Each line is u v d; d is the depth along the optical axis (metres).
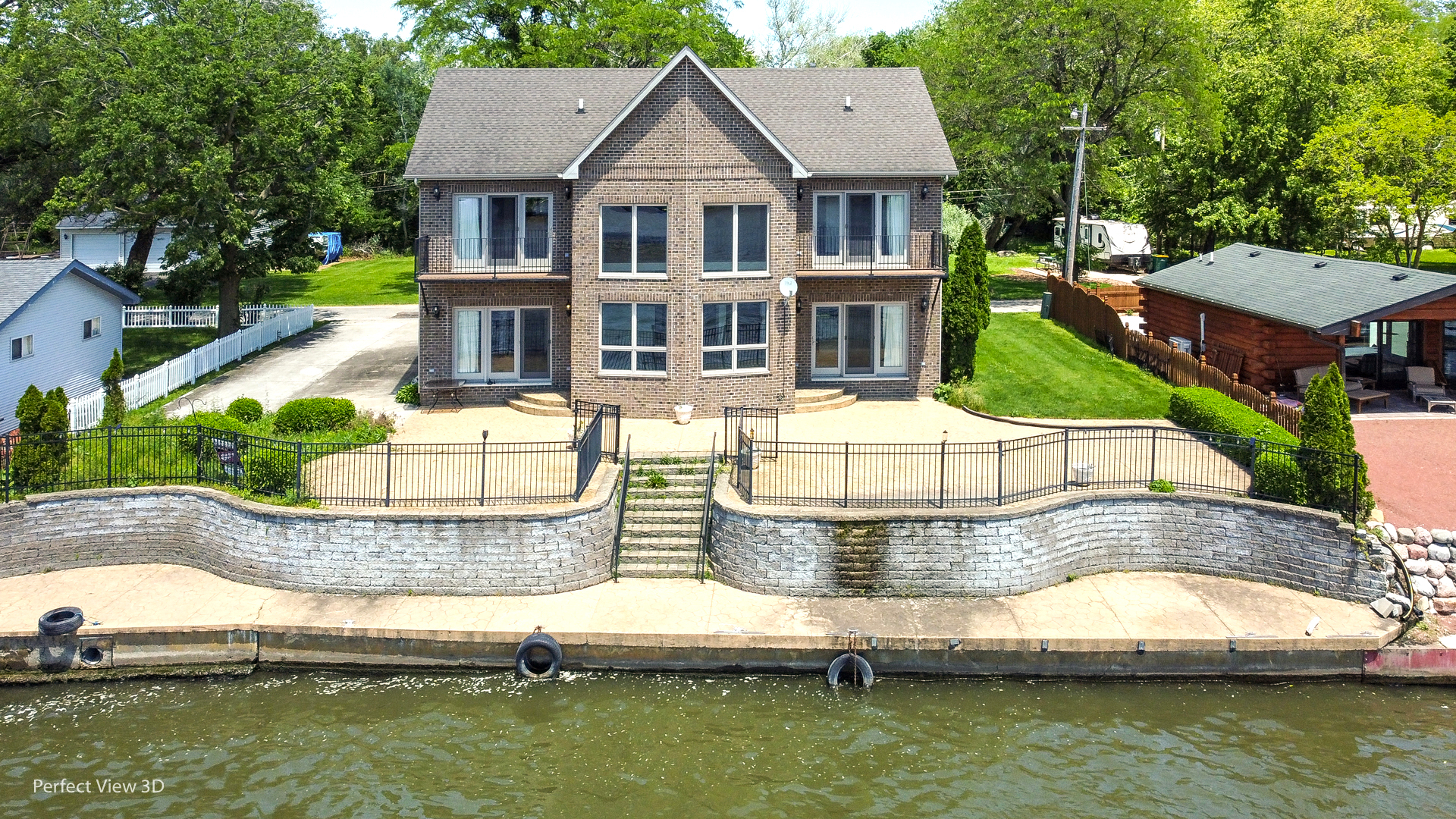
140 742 19.34
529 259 32.62
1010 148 48.78
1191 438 28.27
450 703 20.61
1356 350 32.34
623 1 52.34
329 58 43.91
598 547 23.69
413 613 22.36
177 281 45.22
